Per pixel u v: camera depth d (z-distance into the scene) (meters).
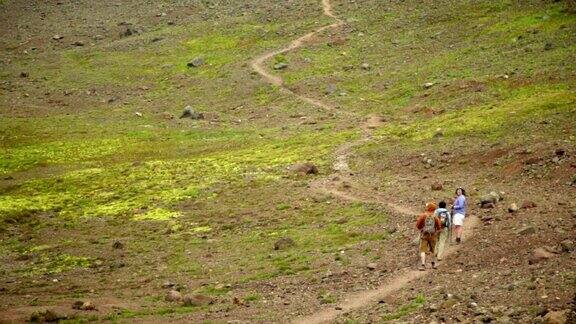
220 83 113.94
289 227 43.78
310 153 65.94
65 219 52.38
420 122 72.12
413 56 109.88
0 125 97.12
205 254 39.66
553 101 64.12
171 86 117.94
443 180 48.78
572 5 107.19
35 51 152.38
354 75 106.50
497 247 29.77
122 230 48.00
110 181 64.44
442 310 21.97
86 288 34.12
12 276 37.81
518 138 53.62
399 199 45.94
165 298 30.02
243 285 31.70
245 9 167.38
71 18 180.25
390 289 27.12
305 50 125.62
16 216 53.19
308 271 32.78
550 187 40.72
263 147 73.81
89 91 118.44
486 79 83.62
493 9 123.81
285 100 99.31
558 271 23.80
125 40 153.75
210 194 55.28
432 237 29.28
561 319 18.25
